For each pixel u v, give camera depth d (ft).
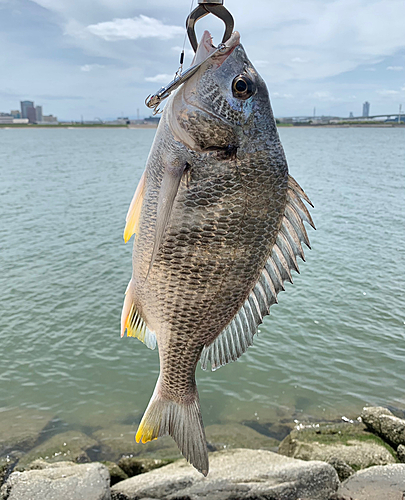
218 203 0.74
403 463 1.83
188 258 0.76
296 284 3.84
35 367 2.69
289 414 2.31
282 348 2.90
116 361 2.77
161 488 1.61
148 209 0.77
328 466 1.68
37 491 1.57
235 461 1.75
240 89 0.72
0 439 2.11
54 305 3.41
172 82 0.66
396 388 2.51
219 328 0.83
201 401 2.43
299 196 0.79
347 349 2.88
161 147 0.74
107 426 2.23
